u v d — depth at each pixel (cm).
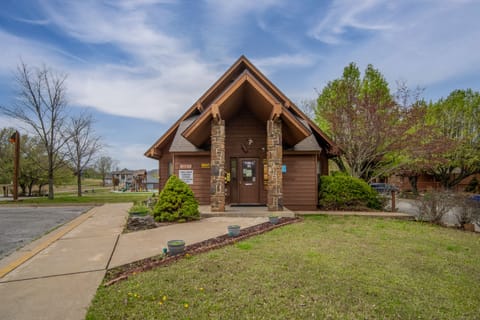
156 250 494
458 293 341
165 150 1277
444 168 2086
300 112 1120
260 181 1101
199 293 319
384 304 303
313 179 1084
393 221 856
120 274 379
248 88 913
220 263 420
